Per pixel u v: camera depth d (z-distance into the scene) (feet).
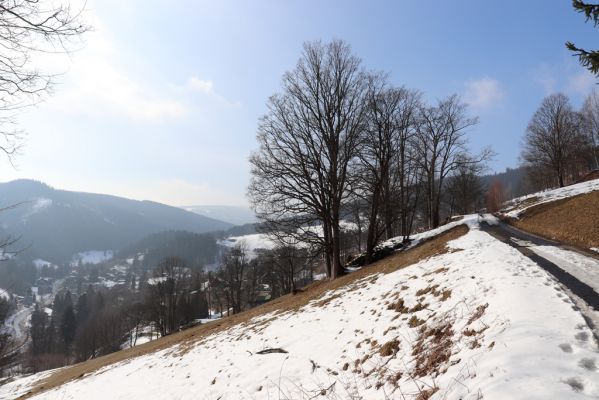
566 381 14.12
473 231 87.04
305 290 87.25
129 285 541.75
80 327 290.76
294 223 79.77
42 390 82.12
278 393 28.17
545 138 183.73
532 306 23.15
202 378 40.42
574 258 44.34
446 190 211.82
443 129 139.03
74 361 229.86
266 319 62.34
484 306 25.84
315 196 77.77
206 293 286.46
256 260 215.51
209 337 68.08
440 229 111.04
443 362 20.43
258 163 77.10
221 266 272.92
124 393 48.24
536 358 16.19
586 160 215.31
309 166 76.95
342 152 79.20
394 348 26.45
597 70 21.09
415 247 93.04
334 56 78.59
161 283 215.51
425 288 37.22
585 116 208.95
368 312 38.75
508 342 18.57
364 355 28.07
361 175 82.48
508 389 14.08
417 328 27.86
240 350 45.29
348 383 24.68
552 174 231.30
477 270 36.73
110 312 274.16
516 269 34.58
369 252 88.53
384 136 86.63
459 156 137.69
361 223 147.23
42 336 249.75
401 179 115.96
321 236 83.82
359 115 78.07
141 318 231.30
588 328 19.08
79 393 59.47
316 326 42.50
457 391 15.97
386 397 19.72
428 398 17.02
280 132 77.56
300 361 32.94
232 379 35.27
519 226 99.19
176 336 107.86
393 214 99.09
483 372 16.51
